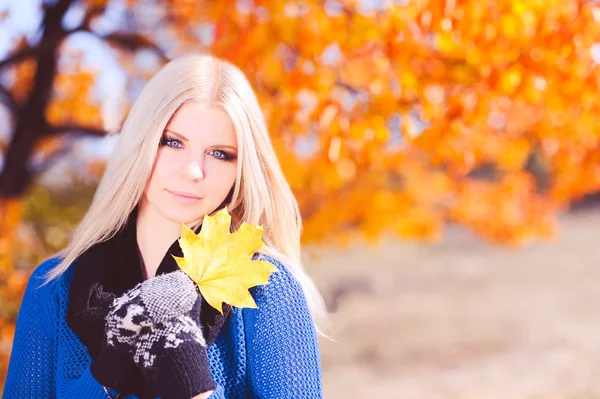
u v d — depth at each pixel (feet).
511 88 11.39
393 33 11.18
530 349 39.40
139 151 5.13
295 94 11.80
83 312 5.10
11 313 14.52
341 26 11.59
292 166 13.92
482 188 19.48
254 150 5.26
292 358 5.19
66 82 17.80
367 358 38.24
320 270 62.18
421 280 60.44
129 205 5.29
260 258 5.34
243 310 5.30
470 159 14.28
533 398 30.68
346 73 12.14
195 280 4.78
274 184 5.58
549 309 50.11
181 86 5.07
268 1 11.71
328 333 43.19
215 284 4.78
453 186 19.20
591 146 14.78
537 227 19.76
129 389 4.62
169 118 5.03
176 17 16.19
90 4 16.03
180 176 5.02
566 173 16.11
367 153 12.37
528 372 34.91
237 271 4.82
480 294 55.42
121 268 5.28
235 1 12.28
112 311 4.57
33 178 18.31
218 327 5.02
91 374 4.97
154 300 4.53
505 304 51.62
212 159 5.13
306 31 11.62
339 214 16.79
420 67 11.57
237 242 4.84
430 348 39.93
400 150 15.47
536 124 13.94
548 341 40.98
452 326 44.96
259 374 5.20
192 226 5.46
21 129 16.51
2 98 16.61
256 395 5.22
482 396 31.42
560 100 12.09
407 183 18.40
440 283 59.57
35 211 19.24
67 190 21.08
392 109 11.85
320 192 16.75
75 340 5.31
